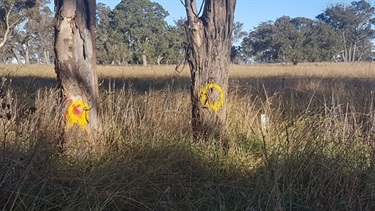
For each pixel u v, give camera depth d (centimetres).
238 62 8056
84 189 352
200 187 388
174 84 1159
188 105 590
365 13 7450
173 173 395
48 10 4844
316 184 377
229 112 579
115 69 2916
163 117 533
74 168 400
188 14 529
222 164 443
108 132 477
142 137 473
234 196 380
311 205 366
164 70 2406
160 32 6381
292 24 7719
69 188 356
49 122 438
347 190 368
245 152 480
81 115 460
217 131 518
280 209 338
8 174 337
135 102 573
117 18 6388
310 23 7819
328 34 7019
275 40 7312
